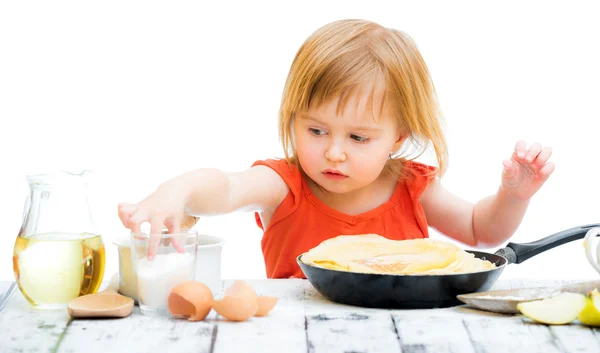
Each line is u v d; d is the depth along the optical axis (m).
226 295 1.09
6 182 3.33
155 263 1.08
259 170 1.65
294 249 1.70
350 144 1.47
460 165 3.50
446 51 3.48
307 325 1.03
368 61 1.48
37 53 3.48
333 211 1.69
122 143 3.50
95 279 1.13
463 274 1.10
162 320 1.06
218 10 3.48
